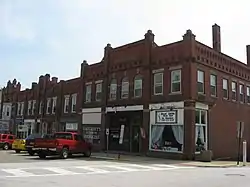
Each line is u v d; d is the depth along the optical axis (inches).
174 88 1029.8
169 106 1026.1
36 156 993.5
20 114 2034.9
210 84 1076.5
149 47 1125.1
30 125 1897.1
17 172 545.0
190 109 970.1
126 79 1206.9
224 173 639.1
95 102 1339.8
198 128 999.0
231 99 1183.6
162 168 713.0
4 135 1373.0
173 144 996.6
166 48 1075.3
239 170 719.1
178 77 1023.6
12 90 2185.0
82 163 775.1
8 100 2214.6
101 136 1274.6
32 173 539.5
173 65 1042.1
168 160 930.1
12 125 2091.5
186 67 1001.5
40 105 1840.6
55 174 538.6
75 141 980.6
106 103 1274.6
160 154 1024.9
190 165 814.5
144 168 696.4
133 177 530.6
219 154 1074.1
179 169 701.3
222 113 1117.1
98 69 1354.6
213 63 1099.3
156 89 1086.4
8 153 1117.7
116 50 1273.4
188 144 956.6
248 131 1268.5
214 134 1061.1
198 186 447.8
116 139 1224.2
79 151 990.4
